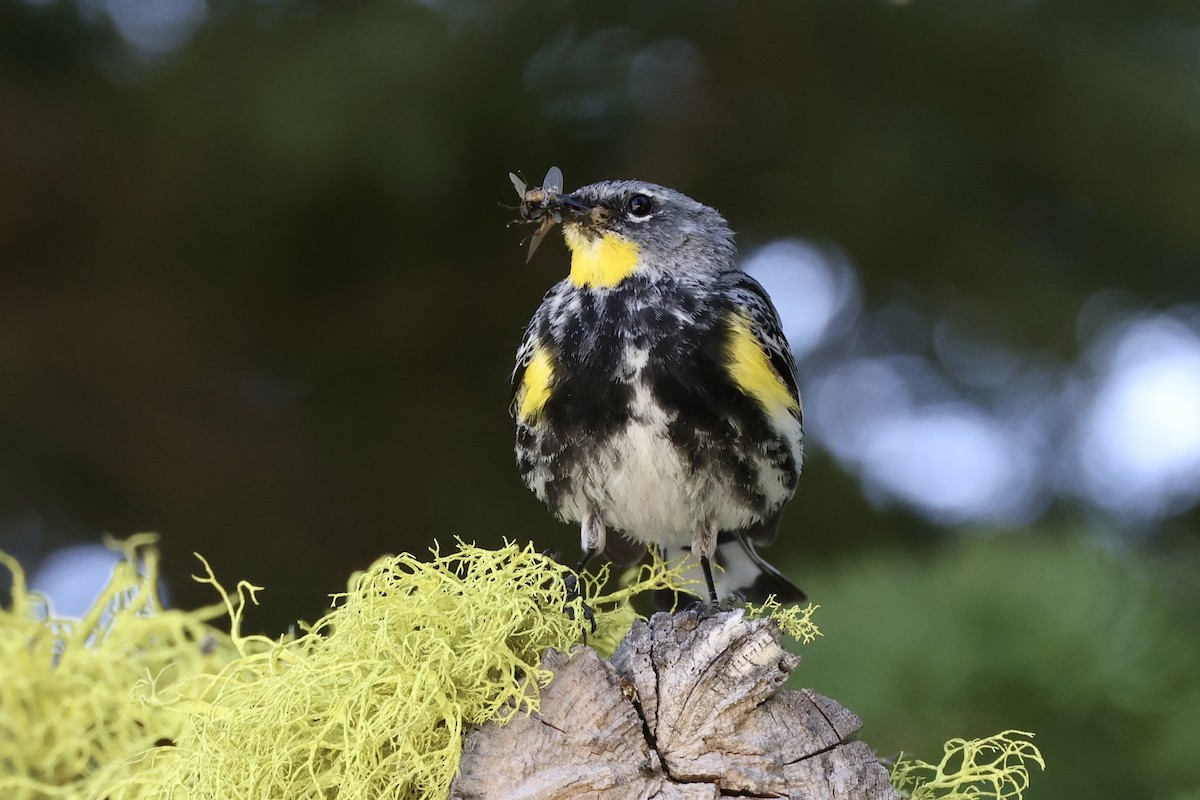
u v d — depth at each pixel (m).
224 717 3.40
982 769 3.41
